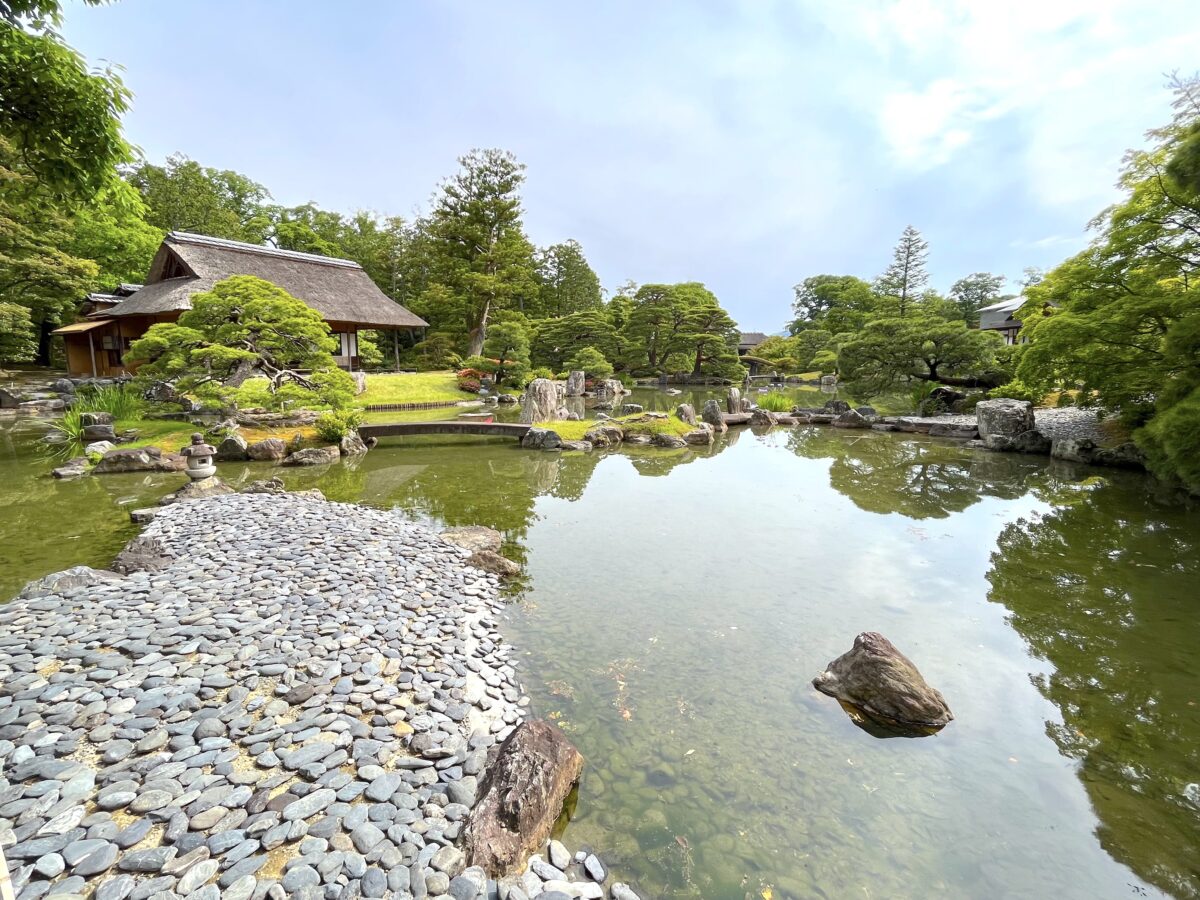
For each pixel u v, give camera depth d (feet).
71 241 74.33
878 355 62.85
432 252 104.83
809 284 176.35
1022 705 11.96
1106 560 20.24
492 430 46.70
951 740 10.84
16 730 8.95
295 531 20.38
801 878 7.86
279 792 8.18
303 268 67.82
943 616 16.01
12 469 32.32
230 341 39.50
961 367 62.28
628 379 109.40
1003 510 26.91
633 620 15.67
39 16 10.52
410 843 7.52
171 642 12.00
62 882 6.46
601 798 9.20
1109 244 31.04
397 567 17.76
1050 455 40.50
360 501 28.22
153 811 7.62
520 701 11.73
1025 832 8.73
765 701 11.98
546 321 101.91
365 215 125.08
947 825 8.85
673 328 109.40
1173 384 25.18
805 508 27.53
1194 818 8.98
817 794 9.44
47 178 12.70
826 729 11.12
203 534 19.53
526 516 25.98
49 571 17.52
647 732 10.88
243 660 11.60
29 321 63.05
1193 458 21.88
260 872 6.88
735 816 8.93
